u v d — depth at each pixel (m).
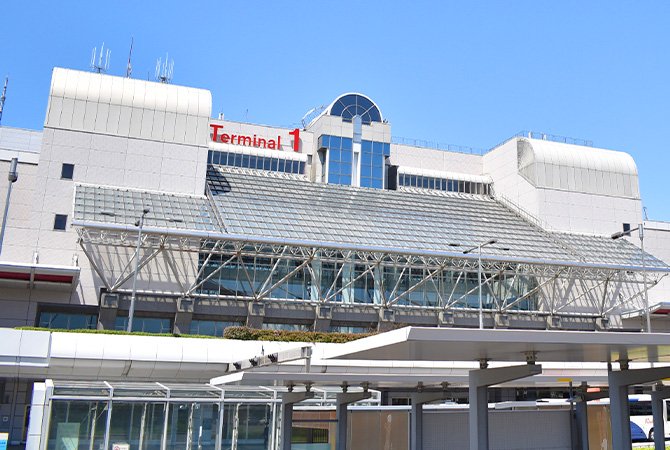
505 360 21.48
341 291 58.59
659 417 24.86
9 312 49.84
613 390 21.27
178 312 52.12
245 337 43.25
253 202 62.00
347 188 72.69
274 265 53.97
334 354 19.19
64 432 24.28
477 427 19.02
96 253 52.41
